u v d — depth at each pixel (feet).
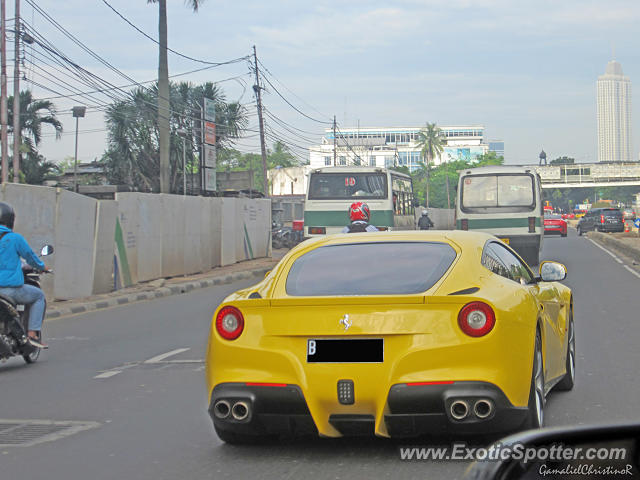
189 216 81.41
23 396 25.18
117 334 40.73
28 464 17.12
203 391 25.05
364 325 15.87
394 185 90.53
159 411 22.30
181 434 19.48
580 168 422.82
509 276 19.17
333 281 17.42
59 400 24.38
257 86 143.64
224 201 94.17
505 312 16.10
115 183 143.84
